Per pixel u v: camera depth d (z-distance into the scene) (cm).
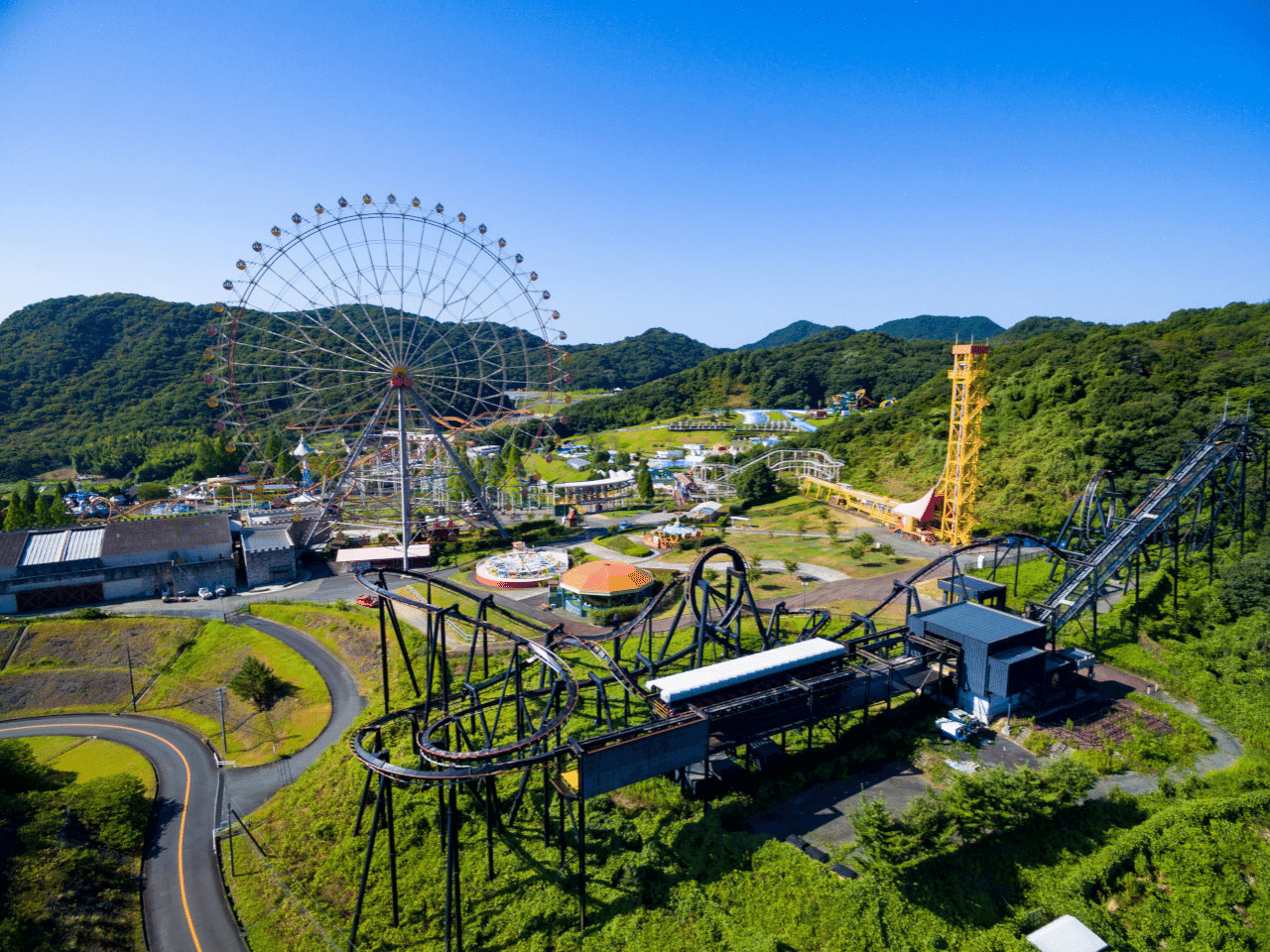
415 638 9431
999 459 15225
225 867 5728
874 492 17125
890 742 6488
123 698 8862
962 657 7012
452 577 12888
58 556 11594
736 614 7931
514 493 19662
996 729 6700
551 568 12631
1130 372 14975
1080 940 4266
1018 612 8881
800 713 6259
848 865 4956
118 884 5497
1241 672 7238
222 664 9462
